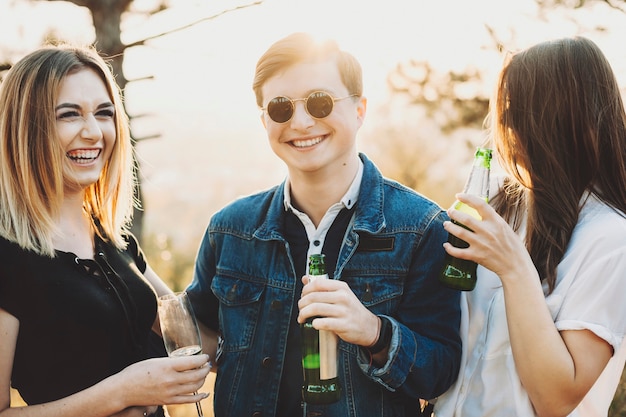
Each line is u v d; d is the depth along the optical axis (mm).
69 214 2205
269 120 2088
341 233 2227
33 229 2035
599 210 1962
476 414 2082
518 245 1888
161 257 6863
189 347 2010
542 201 2004
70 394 2051
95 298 2076
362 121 2248
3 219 2006
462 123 5379
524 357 1890
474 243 1870
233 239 2355
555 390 1884
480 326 2150
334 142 2090
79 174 2146
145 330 2291
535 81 1967
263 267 2283
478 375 2096
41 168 2051
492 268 1888
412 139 6297
